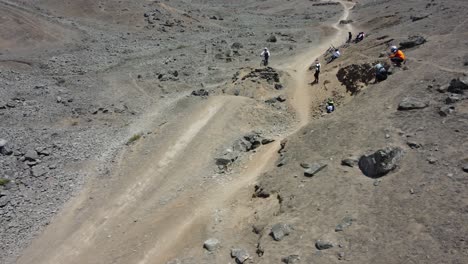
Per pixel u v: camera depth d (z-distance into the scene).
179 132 39.50
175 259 22.36
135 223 28.05
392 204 19.80
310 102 44.59
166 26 92.06
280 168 28.11
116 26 87.81
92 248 26.23
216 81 57.56
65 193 32.34
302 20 107.38
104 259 24.97
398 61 36.34
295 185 24.75
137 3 100.50
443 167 21.03
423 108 27.33
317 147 28.09
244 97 45.88
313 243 19.12
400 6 89.81
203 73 61.19
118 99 52.31
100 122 45.50
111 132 42.94
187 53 72.38
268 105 43.72
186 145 37.03
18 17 76.50
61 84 55.97
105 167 35.72
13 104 47.28
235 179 31.30
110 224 28.38
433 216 18.17
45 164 36.00
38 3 92.19
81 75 60.06
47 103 49.12
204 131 38.97
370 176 22.64
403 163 22.33
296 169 26.64
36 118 45.03
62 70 60.75
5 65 58.69
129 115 47.44
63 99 50.69
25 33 71.69
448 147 22.45
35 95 50.94
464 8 53.88
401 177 21.39
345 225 19.48
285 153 30.03
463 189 19.11
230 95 47.25
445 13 53.22
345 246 18.30
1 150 36.62
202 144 36.88
